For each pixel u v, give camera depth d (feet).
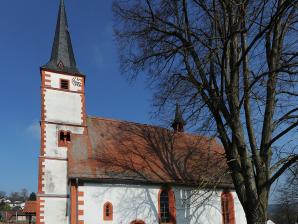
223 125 60.08
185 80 61.93
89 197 82.69
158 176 91.81
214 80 61.93
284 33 58.65
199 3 61.11
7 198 478.59
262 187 54.29
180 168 97.81
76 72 107.34
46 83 102.22
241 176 59.47
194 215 93.30
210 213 95.61
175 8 65.10
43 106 99.91
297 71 52.95
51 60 110.11
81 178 82.53
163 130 112.37
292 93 55.21
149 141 105.19
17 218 296.30
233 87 58.13
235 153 60.29
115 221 83.30
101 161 90.12
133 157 95.81
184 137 112.88
